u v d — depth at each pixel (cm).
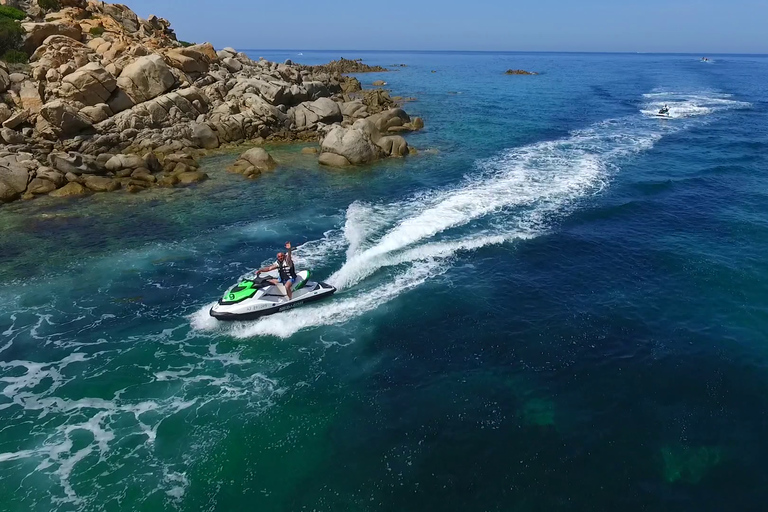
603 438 1076
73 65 3578
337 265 1814
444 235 2058
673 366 1301
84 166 2745
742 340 1403
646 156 3288
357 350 1360
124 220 2255
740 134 3975
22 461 1002
